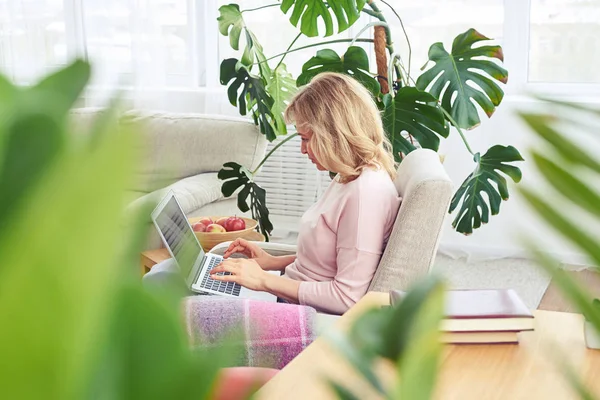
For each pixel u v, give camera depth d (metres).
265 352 1.59
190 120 3.92
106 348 0.08
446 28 4.40
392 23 4.50
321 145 2.12
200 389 0.08
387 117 3.12
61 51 4.98
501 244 4.35
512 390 1.15
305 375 1.17
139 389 0.08
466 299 1.41
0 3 4.98
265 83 3.62
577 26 4.18
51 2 4.94
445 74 3.20
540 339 1.34
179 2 4.82
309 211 2.26
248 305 1.62
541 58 4.27
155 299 0.08
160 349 0.08
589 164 0.14
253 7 4.72
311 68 3.42
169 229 2.23
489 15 4.32
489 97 3.18
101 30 4.88
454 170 4.38
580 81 4.21
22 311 0.06
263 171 4.81
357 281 2.02
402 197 2.12
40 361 0.06
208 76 4.83
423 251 1.94
